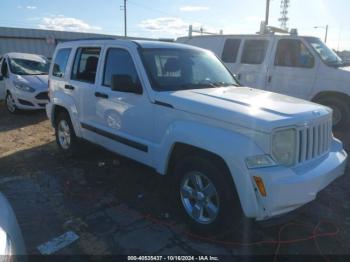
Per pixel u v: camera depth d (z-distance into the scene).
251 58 7.94
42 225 3.45
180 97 3.41
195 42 9.12
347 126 7.05
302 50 7.25
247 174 2.74
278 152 2.81
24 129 7.91
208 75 4.39
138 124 3.87
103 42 4.57
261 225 2.97
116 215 3.67
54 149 6.16
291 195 2.73
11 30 20.73
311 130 3.04
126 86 3.80
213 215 3.15
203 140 3.04
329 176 3.10
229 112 2.96
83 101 4.86
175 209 3.81
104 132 4.45
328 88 6.96
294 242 3.20
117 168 5.09
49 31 22.58
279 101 3.47
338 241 3.22
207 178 3.13
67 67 5.31
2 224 2.20
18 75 9.70
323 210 3.82
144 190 4.32
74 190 4.32
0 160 5.54
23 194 4.20
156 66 3.92
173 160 3.59
